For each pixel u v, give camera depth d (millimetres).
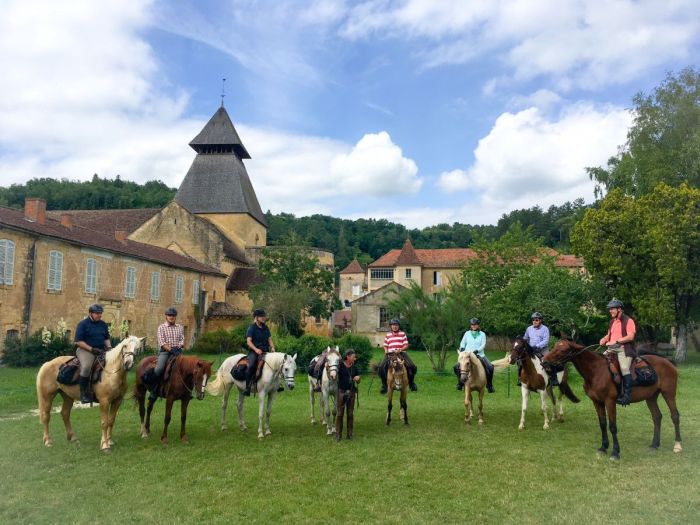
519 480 8383
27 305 26109
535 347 12883
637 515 6879
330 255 60781
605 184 39406
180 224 52844
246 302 52406
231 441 11086
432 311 24047
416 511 7121
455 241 117000
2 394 16844
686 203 28328
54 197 86938
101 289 32500
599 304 32938
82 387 10094
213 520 6832
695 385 20016
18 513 7066
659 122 36000
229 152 62000
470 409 13062
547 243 97500
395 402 16812
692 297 31188
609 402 9781
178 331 11547
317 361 12789
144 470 8938
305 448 10461
